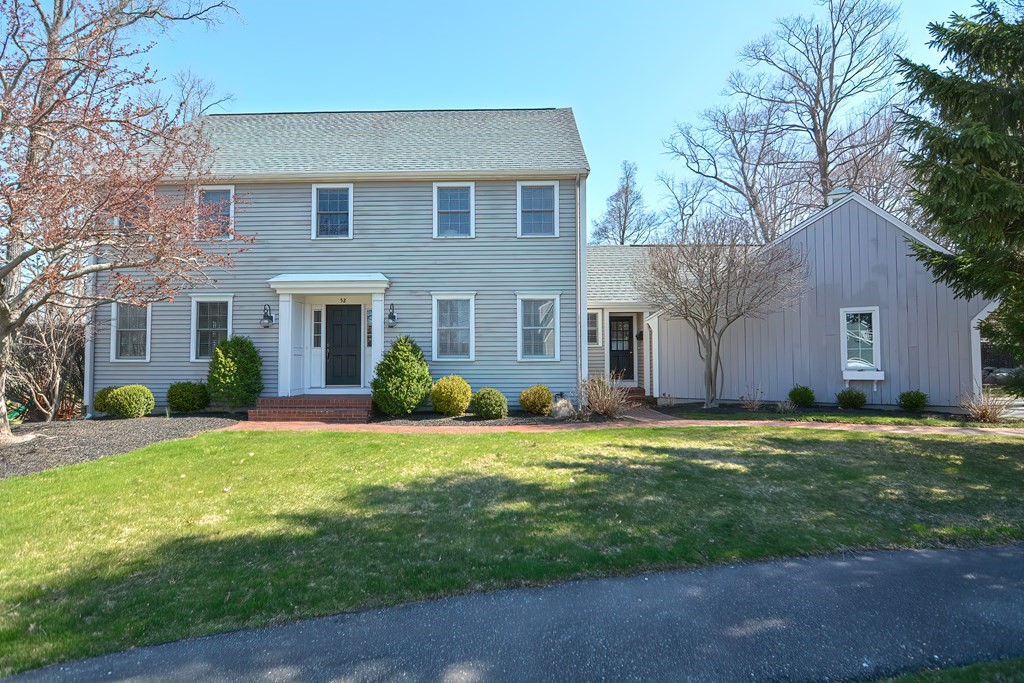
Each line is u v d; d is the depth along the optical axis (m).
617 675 2.82
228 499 5.87
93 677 2.83
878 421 11.52
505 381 13.59
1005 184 6.30
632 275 15.59
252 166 13.70
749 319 14.95
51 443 8.62
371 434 9.99
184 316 13.56
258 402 12.53
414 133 15.45
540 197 13.85
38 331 12.60
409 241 13.68
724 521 5.11
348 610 3.49
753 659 2.96
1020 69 7.29
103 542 4.64
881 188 25.53
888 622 3.33
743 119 30.19
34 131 7.74
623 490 6.14
